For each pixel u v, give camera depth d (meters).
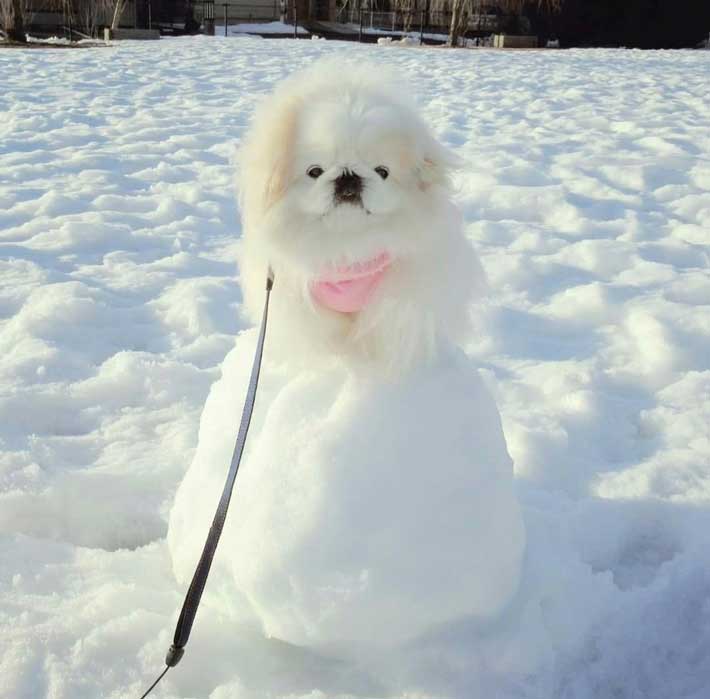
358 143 0.68
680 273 1.79
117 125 3.50
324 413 0.75
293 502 0.73
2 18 8.59
